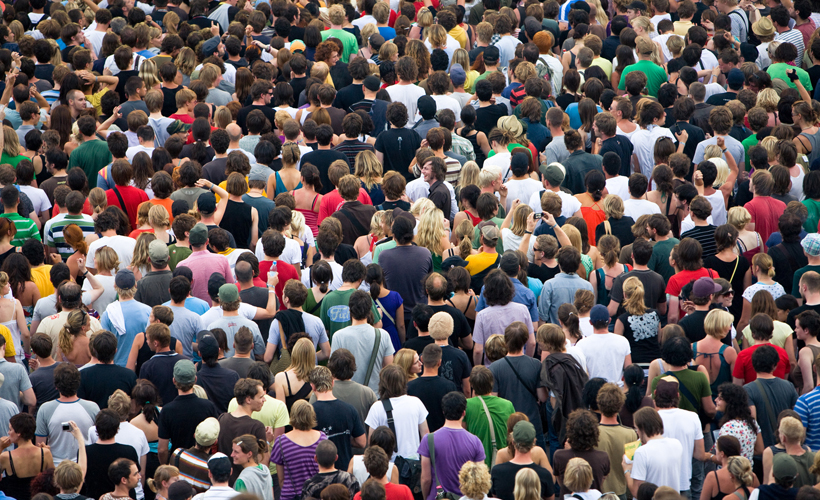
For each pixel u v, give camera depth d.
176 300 21.92
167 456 19.09
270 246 23.80
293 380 20.16
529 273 24.48
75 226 25.81
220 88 36.81
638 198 27.48
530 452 17.80
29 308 24.17
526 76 34.97
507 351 21.14
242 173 28.00
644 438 18.58
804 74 38.09
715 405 20.61
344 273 22.75
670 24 41.12
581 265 24.38
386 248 24.52
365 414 20.00
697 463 19.67
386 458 16.97
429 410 20.03
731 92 35.34
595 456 17.88
